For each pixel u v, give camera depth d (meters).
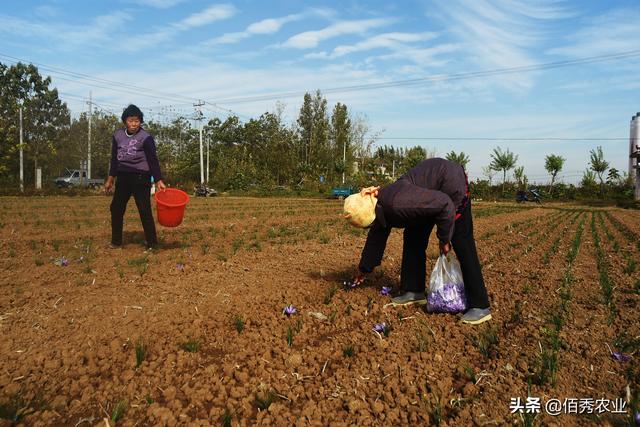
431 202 4.08
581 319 4.34
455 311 4.48
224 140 61.53
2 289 5.13
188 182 46.56
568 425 2.62
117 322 4.18
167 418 2.69
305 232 11.05
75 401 2.84
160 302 4.80
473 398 2.92
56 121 44.12
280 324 4.24
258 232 10.93
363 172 52.97
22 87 41.72
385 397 2.94
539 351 3.54
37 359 3.38
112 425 2.63
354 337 3.95
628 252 8.69
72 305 4.61
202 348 3.71
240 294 5.17
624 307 4.71
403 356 3.57
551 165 45.69
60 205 18.55
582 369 3.29
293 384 3.15
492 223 15.02
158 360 3.42
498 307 4.84
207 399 2.93
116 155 7.39
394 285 5.71
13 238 8.83
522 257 7.98
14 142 38.56
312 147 60.16
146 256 7.16
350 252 8.06
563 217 19.08
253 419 2.76
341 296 5.18
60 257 7.00
